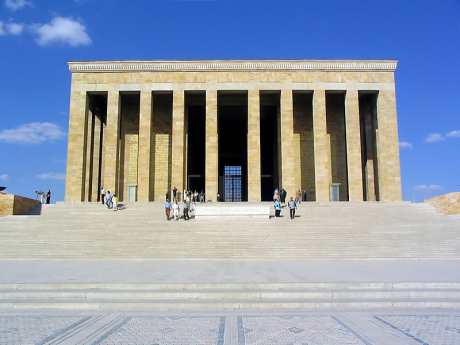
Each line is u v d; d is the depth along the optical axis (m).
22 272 13.95
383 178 39.34
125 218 25.44
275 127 46.19
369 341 7.16
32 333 7.80
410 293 10.73
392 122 40.00
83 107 39.88
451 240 20.72
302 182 42.53
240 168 51.06
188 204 27.50
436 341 7.14
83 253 19.31
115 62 40.12
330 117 43.56
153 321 8.70
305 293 10.66
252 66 40.16
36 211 29.86
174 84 40.22
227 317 9.04
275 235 21.52
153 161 42.62
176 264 16.53
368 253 19.20
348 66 40.28
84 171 39.62
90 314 9.42
